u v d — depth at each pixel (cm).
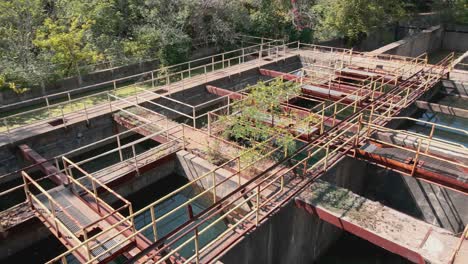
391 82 1723
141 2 2117
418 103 1572
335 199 870
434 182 938
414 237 746
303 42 2591
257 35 2564
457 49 3166
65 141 1317
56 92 1673
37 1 1812
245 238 763
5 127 1345
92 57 1817
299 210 899
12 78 1548
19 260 954
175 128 1311
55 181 1018
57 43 1661
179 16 2070
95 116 1384
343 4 2455
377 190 1216
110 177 1049
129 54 2014
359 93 1555
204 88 1770
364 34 2747
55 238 1011
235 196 994
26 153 1154
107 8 1966
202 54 2359
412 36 2761
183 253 945
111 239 759
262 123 1232
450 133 1461
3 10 1703
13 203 1128
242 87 1986
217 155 1130
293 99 1562
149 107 1540
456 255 692
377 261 1030
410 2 3319
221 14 2341
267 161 1074
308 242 973
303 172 955
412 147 1102
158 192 1207
